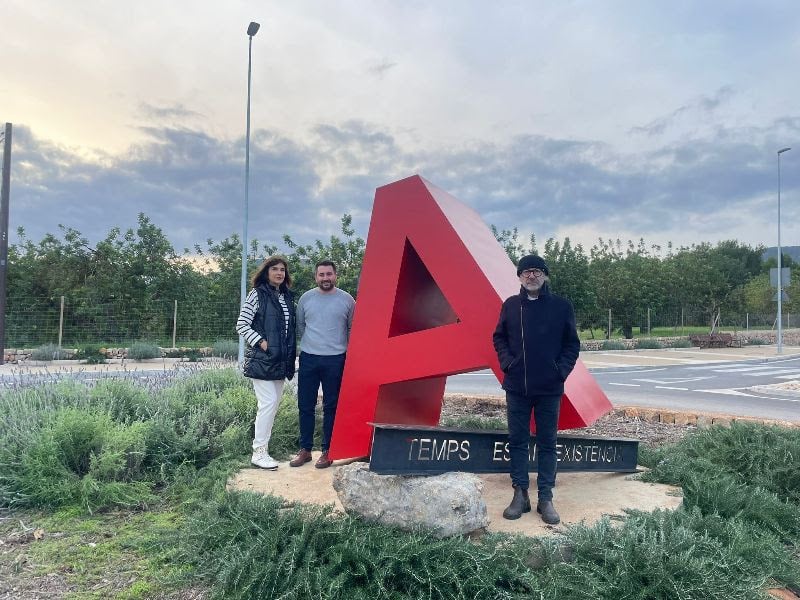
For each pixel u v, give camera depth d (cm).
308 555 311
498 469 409
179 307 2198
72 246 2203
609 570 307
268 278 507
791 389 1207
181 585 317
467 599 290
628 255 3866
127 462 491
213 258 2327
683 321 3691
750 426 568
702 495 432
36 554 354
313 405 516
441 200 470
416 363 447
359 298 480
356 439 470
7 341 1972
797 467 493
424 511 335
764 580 304
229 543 335
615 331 3375
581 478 478
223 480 463
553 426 381
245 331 491
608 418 809
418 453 368
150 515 424
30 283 2123
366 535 322
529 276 367
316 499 412
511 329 378
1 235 1689
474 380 1525
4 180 1695
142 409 605
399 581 305
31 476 442
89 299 2089
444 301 546
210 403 635
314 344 511
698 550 327
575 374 484
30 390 631
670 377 1561
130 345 1991
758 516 420
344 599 288
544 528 362
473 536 348
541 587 298
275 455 570
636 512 374
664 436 687
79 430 480
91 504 437
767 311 4272
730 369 1816
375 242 479
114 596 305
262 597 297
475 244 468
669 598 285
